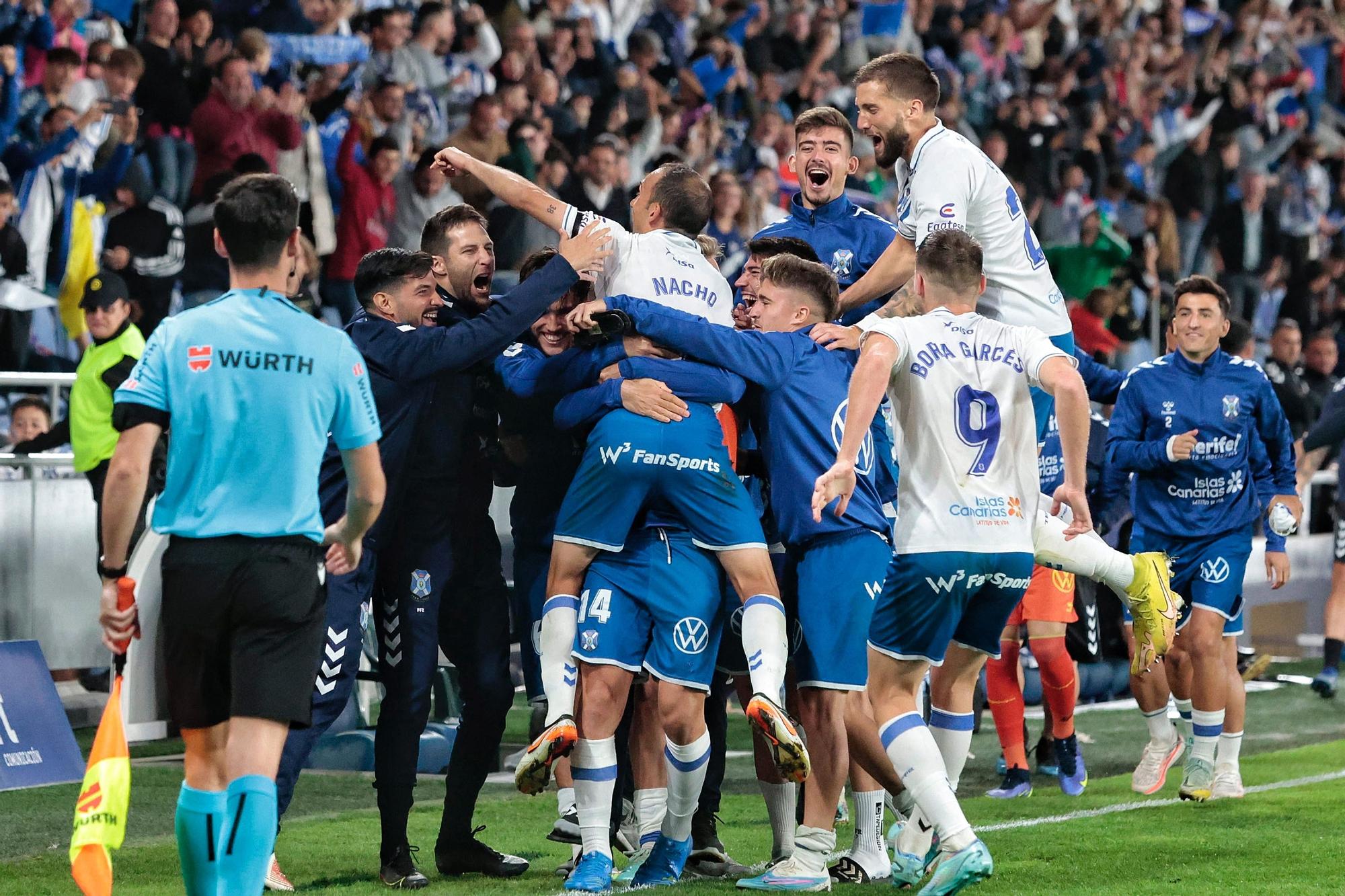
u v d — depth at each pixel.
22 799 10.76
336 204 18.58
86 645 13.74
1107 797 11.57
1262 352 28.88
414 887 8.33
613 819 9.34
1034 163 26.98
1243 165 32.84
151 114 17.33
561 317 8.95
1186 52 35.00
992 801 11.40
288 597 6.40
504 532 13.73
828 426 8.30
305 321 6.59
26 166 16.20
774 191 23.59
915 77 9.39
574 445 9.24
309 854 9.32
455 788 8.79
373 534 8.36
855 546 8.26
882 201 25.14
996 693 11.67
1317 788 11.89
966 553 7.56
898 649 7.72
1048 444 11.12
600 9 25.02
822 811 8.20
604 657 8.16
